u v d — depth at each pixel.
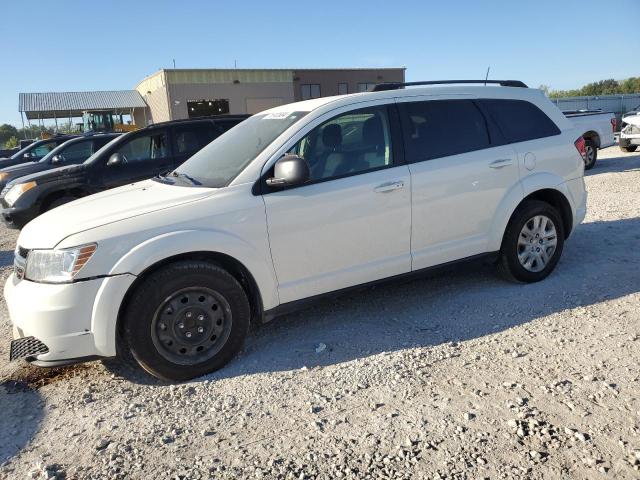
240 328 3.80
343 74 40.94
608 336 3.83
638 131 15.07
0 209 9.98
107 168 8.77
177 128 8.98
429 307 4.67
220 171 4.13
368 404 3.21
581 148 5.27
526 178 4.87
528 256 4.95
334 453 2.78
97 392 3.60
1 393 3.68
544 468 2.57
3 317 5.29
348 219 4.09
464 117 4.71
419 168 4.38
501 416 2.99
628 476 2.48
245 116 9.43
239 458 2.80
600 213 7.71
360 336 4.17
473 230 4.66
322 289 4.11
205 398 3.43
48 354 3.42
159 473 2.72
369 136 4.29
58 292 3.37
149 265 3.48
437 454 2.72
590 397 3.11
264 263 3.84
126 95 41.00
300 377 3.60
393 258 4.34
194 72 35.69
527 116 5.06
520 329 4.08
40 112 38.00
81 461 2.86
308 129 4.08
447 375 3.48
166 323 3.59
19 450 3.01
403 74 42.94
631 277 4.95
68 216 3.80
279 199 3.87
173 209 3.65
